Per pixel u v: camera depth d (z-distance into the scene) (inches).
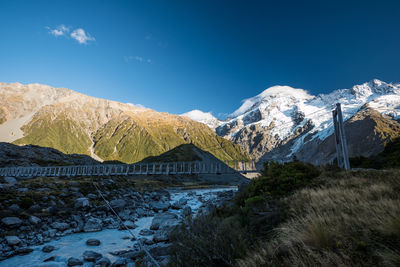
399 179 367.2
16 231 583.8
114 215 890.1
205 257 171.5
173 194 2251.5
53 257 450.3
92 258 431.2
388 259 113.3
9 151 3144.7
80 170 2369.6
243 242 180.7
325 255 135.5
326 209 238.2
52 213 761.0
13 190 904.3
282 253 161.5
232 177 5605.3
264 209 339.9
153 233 642.8
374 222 164.4
